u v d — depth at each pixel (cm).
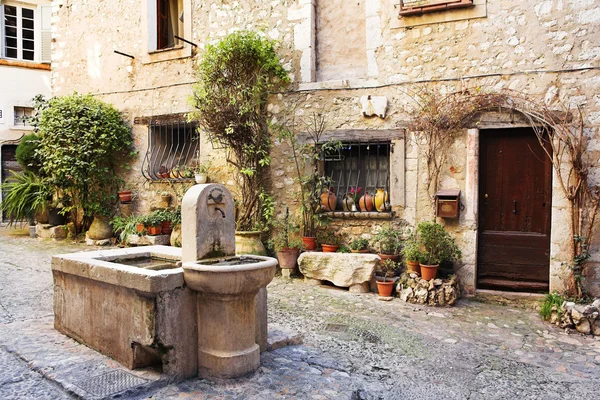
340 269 570
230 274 287
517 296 525
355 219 616
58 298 376
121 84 830
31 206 888
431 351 381
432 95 562
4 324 397
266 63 639
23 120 1117
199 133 756
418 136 574
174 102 777
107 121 809
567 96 503
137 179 827
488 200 554
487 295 540
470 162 545
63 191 873
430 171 566
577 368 354
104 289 327
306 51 644
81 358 322
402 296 530
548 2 509
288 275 629
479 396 305
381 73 596
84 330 347
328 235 629
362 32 634
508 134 543
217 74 658
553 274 510
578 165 488
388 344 392
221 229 330
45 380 292
